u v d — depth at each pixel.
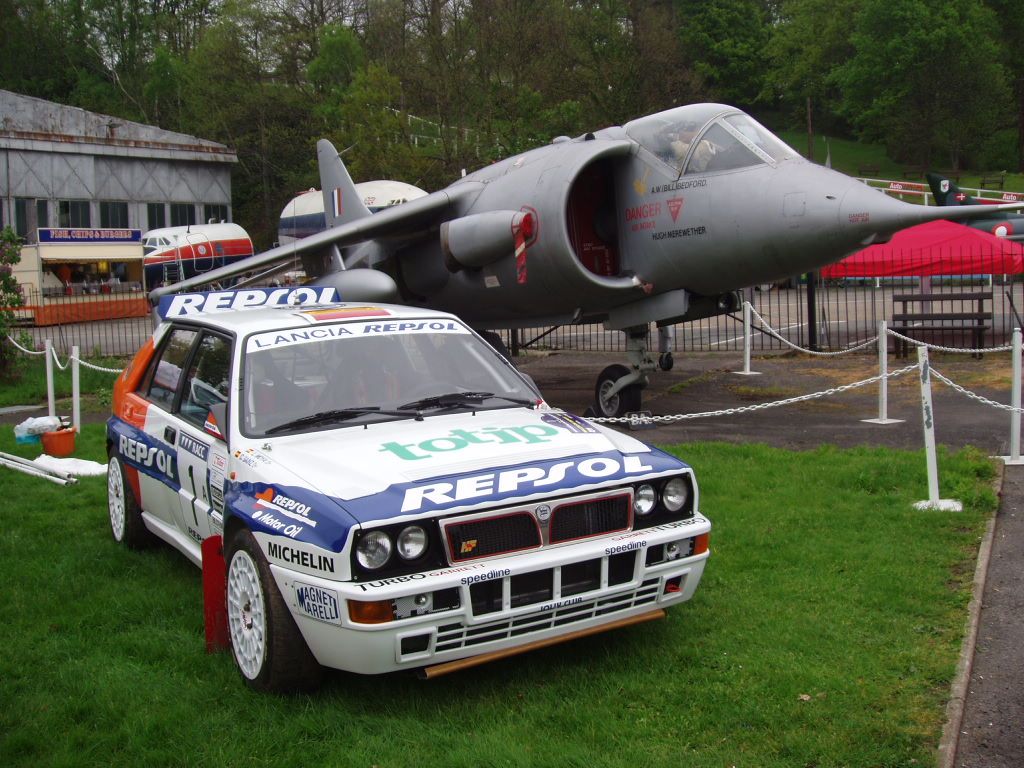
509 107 38.75
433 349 5.70
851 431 10.48
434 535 4.07
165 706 4.32
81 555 6.73
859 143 85.50
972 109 71.00
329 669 4.72
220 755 3.88
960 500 7.16
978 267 17.12
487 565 4.11
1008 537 6.40
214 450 5.11
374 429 4.93
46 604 5.70
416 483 4.21
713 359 17.92
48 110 49.81
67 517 7.91
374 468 4.36
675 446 9.54
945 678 4.34
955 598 5.29
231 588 4.73
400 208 13.27
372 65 41.22
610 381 11.89
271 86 58.50
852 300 31.02
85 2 71.50
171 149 48.69
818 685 4.32
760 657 4.65
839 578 5.68
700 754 3.79
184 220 50.09
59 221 44.84
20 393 15.49
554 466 4.46
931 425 7.07
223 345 5.58
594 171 11.69
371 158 39.78
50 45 71.56
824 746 3.79
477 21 42.03
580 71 44.25
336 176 17.53
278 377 5.24
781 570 5.88
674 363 17.59
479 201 12.62
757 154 10.55
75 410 11.66
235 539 4.65
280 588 4.22
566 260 11.16
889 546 6.20
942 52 70.88
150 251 38.53
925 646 4.71
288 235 42.78
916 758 3.69
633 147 11.32
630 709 4.21
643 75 44.22
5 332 16.27
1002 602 5.29
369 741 3.97
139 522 6.68
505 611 4.12
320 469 4.43
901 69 71.44
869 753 3.73
